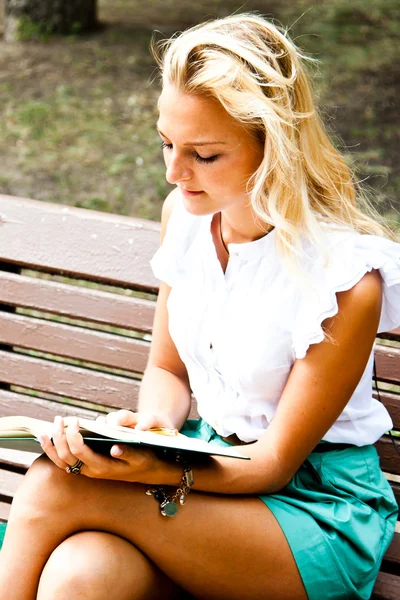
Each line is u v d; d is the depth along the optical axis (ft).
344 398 7.08
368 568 7.16
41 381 9.52
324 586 6.98
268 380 7.32
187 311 7.67
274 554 6.90
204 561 6.87
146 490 6.82
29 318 9.49
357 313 6.93
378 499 7.51
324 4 36.04
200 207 7.04
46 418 9.54
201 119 6.59
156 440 6.18
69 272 9.27
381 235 7.41
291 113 6.70
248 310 7.30
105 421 7.17
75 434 6.40
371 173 22.12
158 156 23.25
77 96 26.91
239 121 6.57
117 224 9.17
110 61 29.37
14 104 26.40
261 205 6.95
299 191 6.83
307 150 6.98
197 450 6.16
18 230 9.42
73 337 9.37
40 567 6.80
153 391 8.18
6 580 6.72
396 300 7.20
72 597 6.46
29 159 23.07
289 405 7.06
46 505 6.74
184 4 36.32
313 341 6.85
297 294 7.09
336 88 27.20
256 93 6.51
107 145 23.86
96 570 6.53
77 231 9.27
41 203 9.45
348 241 7.01
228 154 6.70
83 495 6.75
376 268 6.97
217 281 7.50
